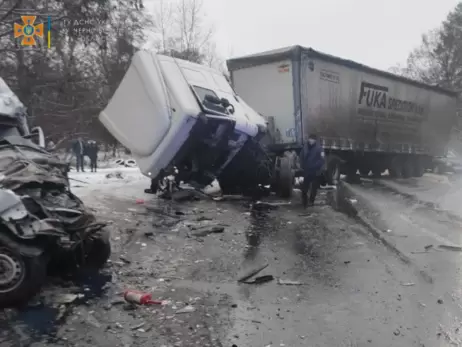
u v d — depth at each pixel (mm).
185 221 9352
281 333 4242
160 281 5652
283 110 14258
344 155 18109
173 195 12031
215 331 4246
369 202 12844
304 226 9109
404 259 6820
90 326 4258
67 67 19406
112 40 25641
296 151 14227
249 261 6629
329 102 15773
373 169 21750
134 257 6660
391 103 20734
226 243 7645
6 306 4543
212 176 11719
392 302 5074
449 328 4402
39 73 18266
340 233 8531
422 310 4852
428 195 15062
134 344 3941
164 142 10500
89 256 6027
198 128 10562
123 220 9102
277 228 8898
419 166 24672
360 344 4043
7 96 6754
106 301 4895
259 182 13148
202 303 4945
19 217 4520
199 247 7352
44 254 4793
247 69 14984
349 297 5223
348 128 17297
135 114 10812
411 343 4074
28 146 6121
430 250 7391
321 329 4348
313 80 14742
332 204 12172
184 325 4359
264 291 5395
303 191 11773
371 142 19297
